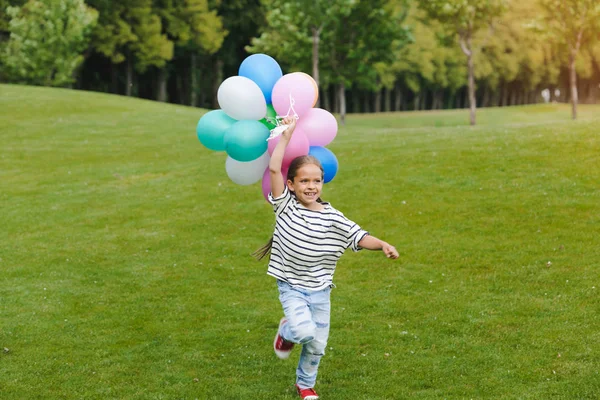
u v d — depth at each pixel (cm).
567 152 1440
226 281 906
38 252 1083
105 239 1152
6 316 780
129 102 3694
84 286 901
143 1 5650
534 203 1140
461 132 2020
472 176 1351
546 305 733
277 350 538
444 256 942
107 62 6538
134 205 1401
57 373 610
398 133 2359
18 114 2998
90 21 4822
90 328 736
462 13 4244
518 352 614
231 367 615
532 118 6500
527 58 8688
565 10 4175
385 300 793
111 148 2294
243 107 530
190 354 651
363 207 1234
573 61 4322
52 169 1933
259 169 554
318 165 499
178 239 1129
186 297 841
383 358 620
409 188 1322
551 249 923
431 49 7362
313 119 552
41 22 4691
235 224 1204
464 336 665
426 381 563
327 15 4206
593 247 912
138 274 949
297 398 537
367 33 4428
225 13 6456
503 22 8219
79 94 3759
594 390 522
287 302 498
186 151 2186
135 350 667
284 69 6228
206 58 6738
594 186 1197
